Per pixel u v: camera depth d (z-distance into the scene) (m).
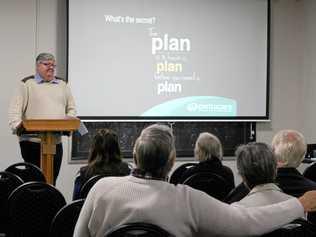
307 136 7.35
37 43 6.41
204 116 7.01
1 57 6.29
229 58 7.09
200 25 6.97
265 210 1.99
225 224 1.96
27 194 2.87
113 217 1.96
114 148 3.33
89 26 6.55
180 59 6.91
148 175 2.04
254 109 7.20
